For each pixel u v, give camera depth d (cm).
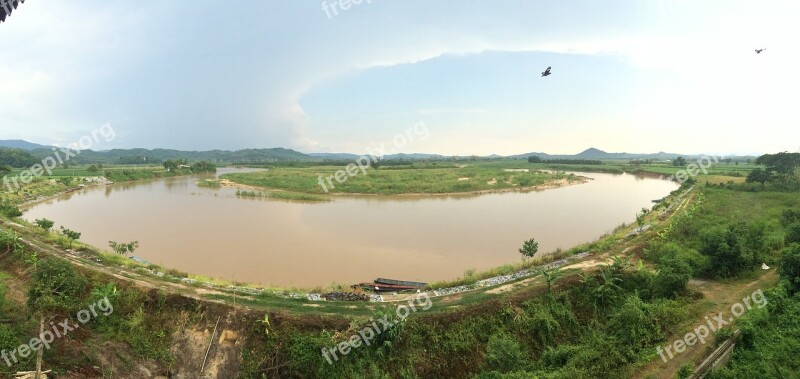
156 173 13238
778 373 1909
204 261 3847
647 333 2233
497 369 2098
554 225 5500
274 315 2278
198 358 2195
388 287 2980
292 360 2081
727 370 1958
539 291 2611
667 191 9375
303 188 9350
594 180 12456
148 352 2231
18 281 2892
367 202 7669
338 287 2992
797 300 2523
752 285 2839
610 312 2564
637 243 3738
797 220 4062
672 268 2711
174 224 5450
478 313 2375
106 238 4641
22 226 4225
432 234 4969
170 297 2477
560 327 2427
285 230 5138
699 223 4306
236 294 2605
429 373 2092
